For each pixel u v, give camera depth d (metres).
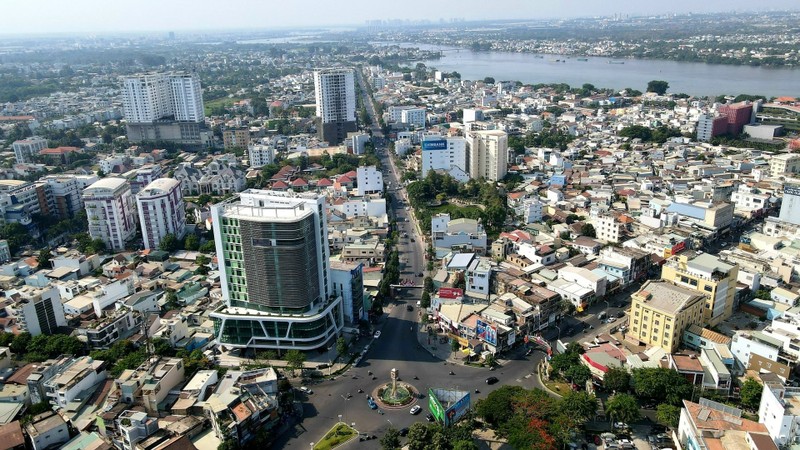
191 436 179.25
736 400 194.75
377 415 197.38
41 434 172.00
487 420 189.88
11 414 190.38
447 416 182.38
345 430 189.75
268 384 196.00
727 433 164.12
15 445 170.62
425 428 177.38
